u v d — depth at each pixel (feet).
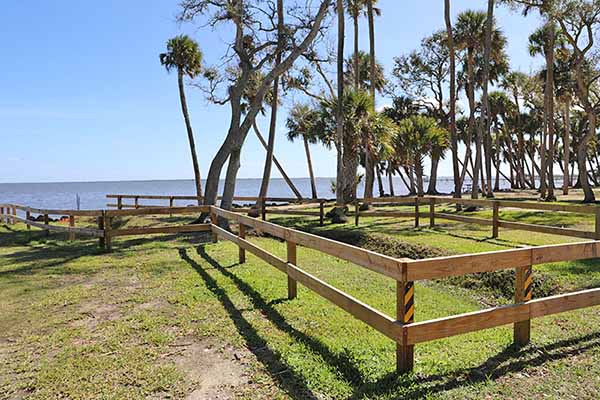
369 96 44.75
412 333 8.62
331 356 10.10
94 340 11.45
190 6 36.65
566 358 9.68
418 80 89.15
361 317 9.86
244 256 21.15
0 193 244.22
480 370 9.13
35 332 12.13
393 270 8.81
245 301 14.65
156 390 8.71
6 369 9.80
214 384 8.91
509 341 10.74
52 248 27.76
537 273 18.28
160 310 13.88
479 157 48.62
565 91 74.84
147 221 44.34
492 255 9.47
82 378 9.28
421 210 50.60
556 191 100.99
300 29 38.09
